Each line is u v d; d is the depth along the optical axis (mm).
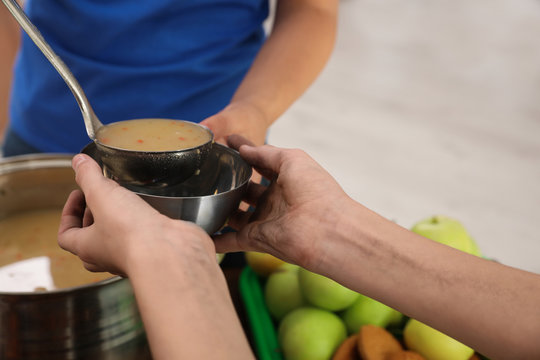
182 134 748
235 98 966
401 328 845
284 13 1128
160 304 417
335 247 602
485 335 524
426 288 554
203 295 423
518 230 2340
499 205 2520
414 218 2371
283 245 635
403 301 566
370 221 603
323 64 1085
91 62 1023
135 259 445
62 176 936
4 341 624
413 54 4746
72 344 638
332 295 790
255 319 831
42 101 1093
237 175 717
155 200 570
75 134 1104
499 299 526
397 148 3020
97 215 506
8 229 924
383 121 3367
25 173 909
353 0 6574
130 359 696
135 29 1000
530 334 505
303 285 823
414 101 3703
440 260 561
